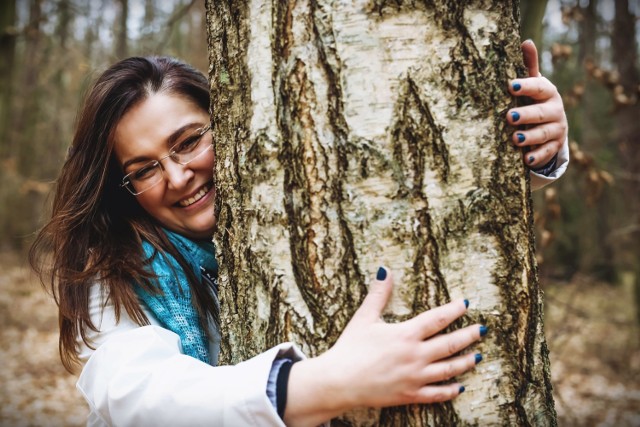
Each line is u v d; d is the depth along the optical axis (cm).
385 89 98
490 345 99
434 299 98
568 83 486
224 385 98
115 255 137
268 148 105
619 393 528
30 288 827
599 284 680
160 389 102
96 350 117
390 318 98
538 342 104
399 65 98
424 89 98
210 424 97
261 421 95
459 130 99
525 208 105
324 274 101
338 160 99
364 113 98
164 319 135
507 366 99
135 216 149
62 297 132
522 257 103
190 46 791
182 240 148
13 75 884
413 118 98
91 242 145
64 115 1136
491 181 100
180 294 141
